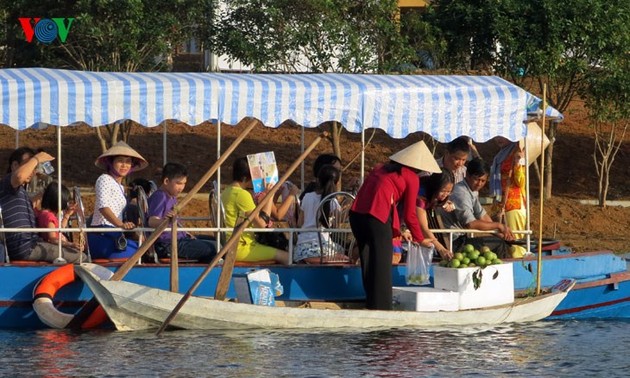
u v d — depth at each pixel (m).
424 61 30.81
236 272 17.09
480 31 29.02
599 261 19.11
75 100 16.27
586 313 18.61
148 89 16.50
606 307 18.75
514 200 19.16
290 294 17.23
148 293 15.90
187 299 15.77
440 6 30.33
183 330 16.31
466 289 17.06
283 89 16.95
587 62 29.55
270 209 17.86
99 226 17.28
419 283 17.31
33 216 17.03
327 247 17.59
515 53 28.55
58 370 14.05
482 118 17.78
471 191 18.27
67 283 16.55
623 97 29.31
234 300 17.19
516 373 14.34
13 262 16.70
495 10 28.62
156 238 16.23
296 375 13.96
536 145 19.78
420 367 14.49
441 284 17.19
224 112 16.77
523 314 17.42
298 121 17.02
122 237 17.06
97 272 16.34
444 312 16.83
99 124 16.38
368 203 16.59
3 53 30.41
